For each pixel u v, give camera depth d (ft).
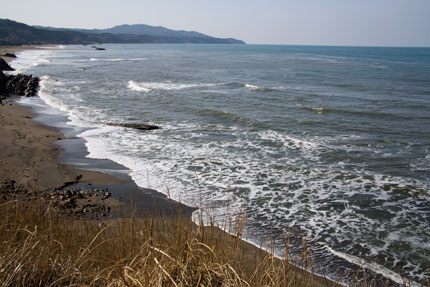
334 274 20.79
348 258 22.79
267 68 201.16
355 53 520.01
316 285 19.19
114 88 105.50
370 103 87.04
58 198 28.96
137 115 68.64
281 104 83.35
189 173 38.04
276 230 26.27
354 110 76.18
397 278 20.88
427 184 35.94
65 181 33.65
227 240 12.98
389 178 37.42
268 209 29.86
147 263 10.82
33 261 10.96
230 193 32.89
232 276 11.15
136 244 12.81
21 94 91.91
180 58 298.56
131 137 52.29
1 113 61.98
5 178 32.37
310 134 56.49
